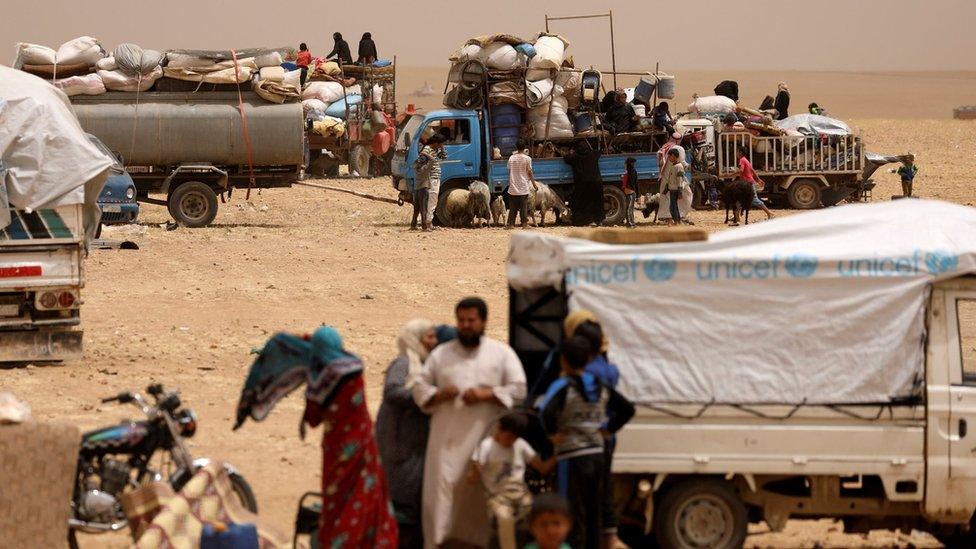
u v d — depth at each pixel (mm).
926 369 25344
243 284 64625
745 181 96125
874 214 26406
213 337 50312
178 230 89562
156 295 60844
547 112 94625
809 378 25141
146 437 24188
